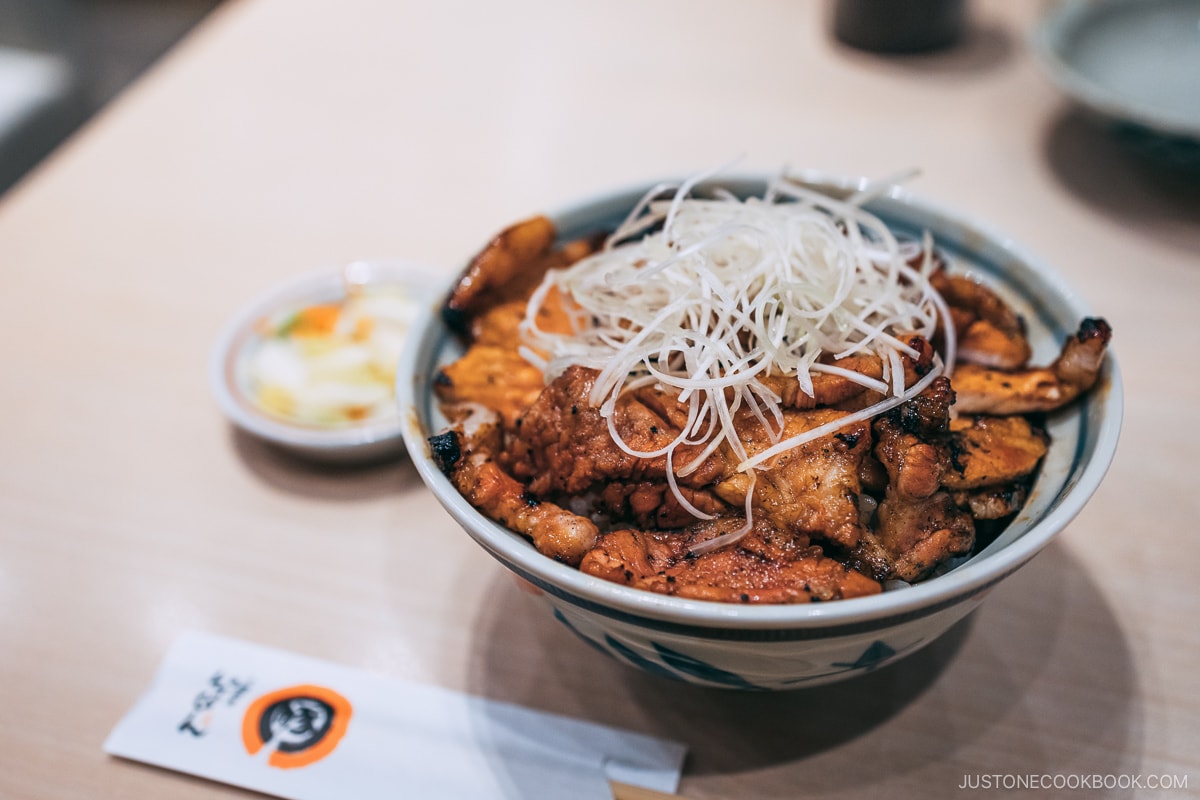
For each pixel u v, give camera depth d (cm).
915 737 25
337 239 41
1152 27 45
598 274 26
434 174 44
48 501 32
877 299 25
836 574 21
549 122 46
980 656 26
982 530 24
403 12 55
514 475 25
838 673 22
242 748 25
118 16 88
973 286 26
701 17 53
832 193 28
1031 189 40
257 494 32
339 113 48
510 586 29
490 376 26
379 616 28
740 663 21
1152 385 32
